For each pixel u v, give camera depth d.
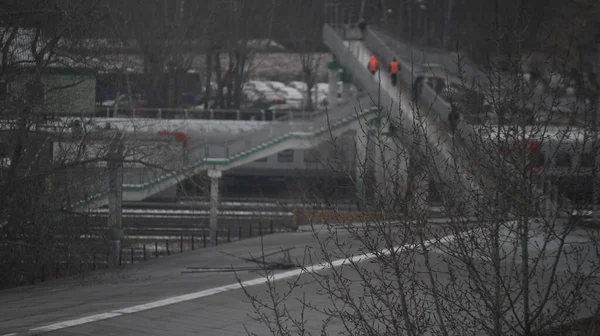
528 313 37.38
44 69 99.25
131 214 153.12
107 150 108.12
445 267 64.94
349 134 160.38
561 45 97.38
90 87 114.00
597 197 37.34
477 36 87.62
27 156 104.50
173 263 95.19
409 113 125.38
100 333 57.28
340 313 42.78
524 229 37.31
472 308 47.00
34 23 102.12
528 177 37.31
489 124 40.72
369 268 72.81
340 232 97.31
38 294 78.25
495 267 37.34
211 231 133.12
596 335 39.94
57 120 106.00
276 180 199.00
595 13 110.88
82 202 115.94
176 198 166.88
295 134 163.75
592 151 36.66
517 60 37.91
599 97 43.38
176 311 63.84
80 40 102.88
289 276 74.81
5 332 57.31
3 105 96.31
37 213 101.44
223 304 65.88
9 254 100.88
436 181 42.31
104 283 83.62
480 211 38.31
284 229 120.31
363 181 40.59
